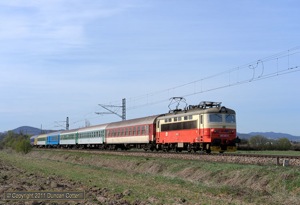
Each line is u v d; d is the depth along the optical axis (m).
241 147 68.69
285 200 17.80
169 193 21.25
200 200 18.98
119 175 31.64
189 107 41.06
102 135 64.44
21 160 57.94
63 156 60.28
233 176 23.23
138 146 52.72
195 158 33.66
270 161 27.44
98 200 18.84
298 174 19.73
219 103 39.06
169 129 43.19
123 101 72.31
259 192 19.78
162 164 32.34
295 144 71.00
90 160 48.75
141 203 18.02
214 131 36.19
